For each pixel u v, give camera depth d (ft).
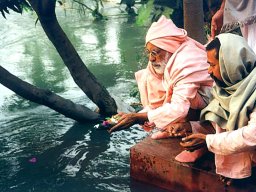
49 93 16.16
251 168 10.12
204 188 10.71
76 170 13.38
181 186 11.14
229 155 9.78
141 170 11.82
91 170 13.32
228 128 9.46
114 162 13.75
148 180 11.77
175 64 10.37
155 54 10.67
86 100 19.27
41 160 14.08
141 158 11.70
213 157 11.08
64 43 16.21
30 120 17.37
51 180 12.84
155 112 10.32
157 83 11.07
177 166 11.04
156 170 11.49
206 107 10.10
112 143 15.11
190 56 10.36
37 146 15.11
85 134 15.93
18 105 19.01
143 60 23.88
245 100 9.14
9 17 37.14
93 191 12.10
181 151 11.53
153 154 11.46
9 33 32.22
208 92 10.55
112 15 35.27
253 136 8.76
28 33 32.04
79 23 33.83
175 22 16.96
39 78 22.40
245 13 13.07
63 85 21.30
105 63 24.31
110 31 31.27
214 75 9.64
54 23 15.90
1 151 14.82
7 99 19.75
